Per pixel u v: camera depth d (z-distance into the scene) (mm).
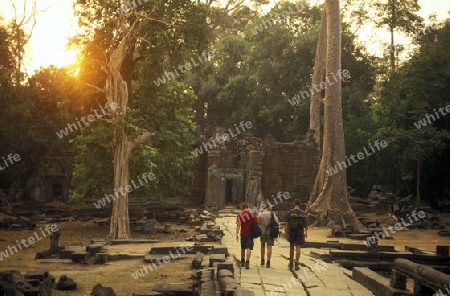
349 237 28000
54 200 47312
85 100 30781
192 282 13773
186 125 36031
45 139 47594
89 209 41406
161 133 32812
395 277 11867
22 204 43906
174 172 34781
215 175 43938
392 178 53938
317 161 48156
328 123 33906
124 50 27156
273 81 57750
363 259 18703
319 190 34250
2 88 46938
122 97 27094
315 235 28766
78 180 35844
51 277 13500
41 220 37688
